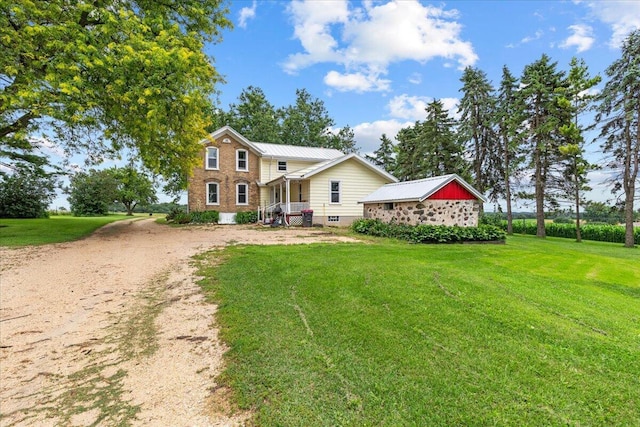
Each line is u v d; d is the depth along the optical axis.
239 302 4.90
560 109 19.16
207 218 20.81
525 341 3.34
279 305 4.71
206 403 2.62
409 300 4.54
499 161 23.55
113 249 9.75
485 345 3.28
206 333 3.96
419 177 27.95
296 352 3.32
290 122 38.09
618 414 2.28
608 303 4.73
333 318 4.13
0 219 20.47
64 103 9.32
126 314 4.66
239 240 11.64
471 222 13.23
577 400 2.43
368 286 5.25
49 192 25.05
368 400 2.53
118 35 10.43
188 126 12.86
